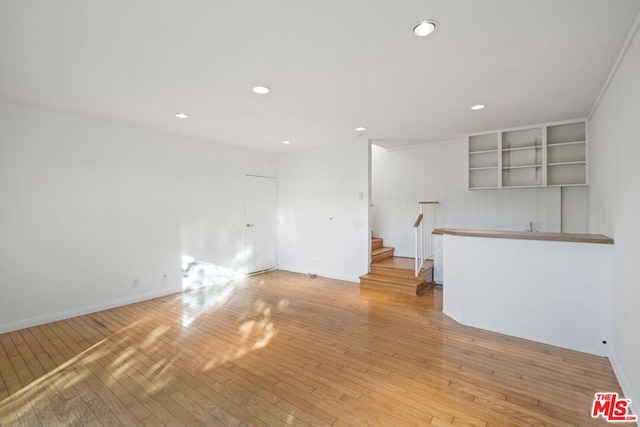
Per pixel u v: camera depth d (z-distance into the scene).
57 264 3.66
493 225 4.98
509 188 4.73
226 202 5.61
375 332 3.32
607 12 1.83
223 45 2.20
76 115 3.80
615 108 2.57
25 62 2.44
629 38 2.07
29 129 3.46
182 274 4.94
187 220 5.01
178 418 1.97
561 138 4.35
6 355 2.80
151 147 4.54
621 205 2.38
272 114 3.82
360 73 2.66
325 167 5.87
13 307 3.36
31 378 2.43
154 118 3.96
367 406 2.08
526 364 2.62
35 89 2.98
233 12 1.82
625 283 2.25
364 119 4.05
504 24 1.95
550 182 4.43
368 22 1.93
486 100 3.34
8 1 1.69
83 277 3.87
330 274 5.86
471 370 2.54
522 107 3.58
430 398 2.17
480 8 1.79
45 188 3.58
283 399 2.16
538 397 2.17
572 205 4.39
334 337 3.19
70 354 2.82
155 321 3.63
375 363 2.66
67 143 3.74
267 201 6.41
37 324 3.51
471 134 4.89
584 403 2.10
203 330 3.38
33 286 3.49
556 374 2.46
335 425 1.90
